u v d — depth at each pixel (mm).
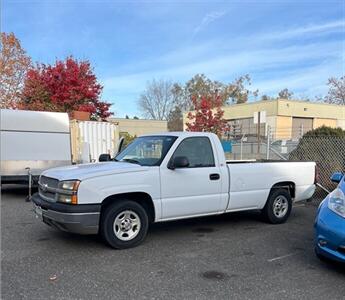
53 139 11547
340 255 4590
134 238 5785
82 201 5332
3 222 7410
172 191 6113
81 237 6270
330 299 4086
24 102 23797
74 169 5906
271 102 44531
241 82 75375
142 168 5902
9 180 10883
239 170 6957
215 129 29688
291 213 8773
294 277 4688
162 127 58062
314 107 46031
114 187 5566
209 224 7469
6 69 25797
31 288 4211
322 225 4855
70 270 4773
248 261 5246
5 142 10898
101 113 24281
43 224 7227
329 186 10469
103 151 15844
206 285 4375
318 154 10914
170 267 4941
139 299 3979
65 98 23078
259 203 7309
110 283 4383
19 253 5422
